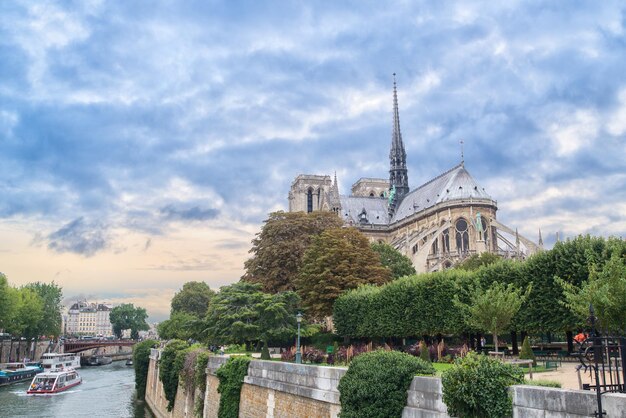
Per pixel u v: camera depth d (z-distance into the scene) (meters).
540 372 32.66
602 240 41.06
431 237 131.75
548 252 43.19
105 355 180.88
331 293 65.56
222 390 33.50
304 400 24.36
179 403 49.41
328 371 22.52
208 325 64.06
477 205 135.75
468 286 44.81
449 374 16.44
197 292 160.25
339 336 64.50
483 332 47.28
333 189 166.75
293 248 77.31
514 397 14.91
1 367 115.69
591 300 25.30
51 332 162.00
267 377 28.50
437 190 151.50
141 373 84.75
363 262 71.19
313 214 86.88
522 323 43.56
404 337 57.03
